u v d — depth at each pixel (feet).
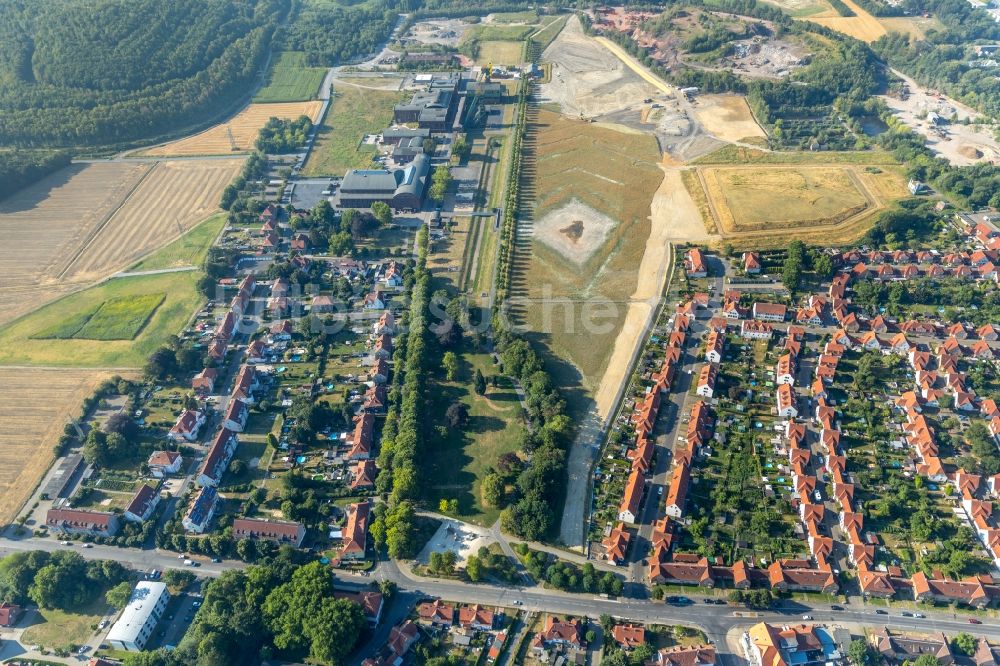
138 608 621.72
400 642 590.14
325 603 593.83
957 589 617.21
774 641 573.33
